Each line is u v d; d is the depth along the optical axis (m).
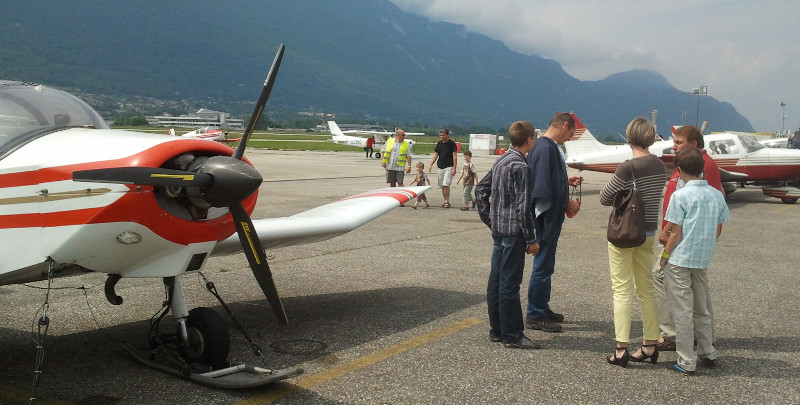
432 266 6.64
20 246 3.31
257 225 4.30
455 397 3.22
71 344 4.03
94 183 3.11
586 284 5.89
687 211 3.55
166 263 3.42
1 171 3.31
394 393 3.27
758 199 15.60
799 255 7.68
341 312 4.87
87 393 3.24
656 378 3.56
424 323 4.60
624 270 3.75
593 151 17.88
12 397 3.17
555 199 4.34
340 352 3.93
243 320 4.61
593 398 3.24
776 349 4.11
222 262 6.59
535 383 3.44
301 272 6.25
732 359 3.90
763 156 14.66
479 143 54.53
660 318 4.12
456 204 12.85
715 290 5.73
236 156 3.33
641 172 3.72
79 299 5.07
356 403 3.14
